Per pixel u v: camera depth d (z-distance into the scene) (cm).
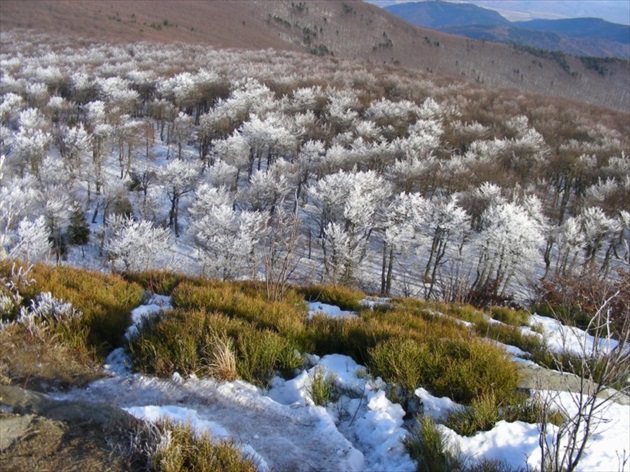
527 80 15862
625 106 15112
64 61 6378
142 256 2775
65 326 545
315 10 16575
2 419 331
